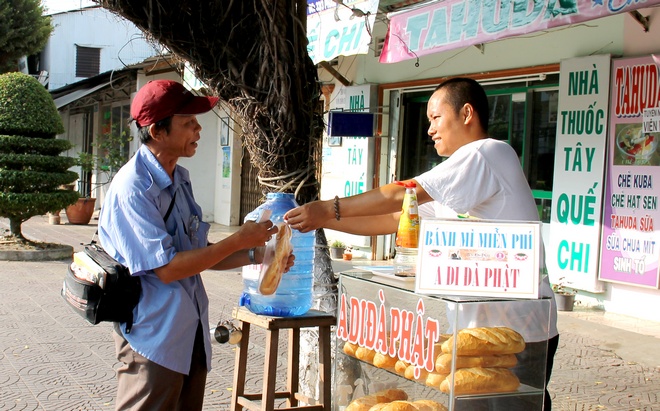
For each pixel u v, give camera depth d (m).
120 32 26.08
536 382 2.72
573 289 8.23
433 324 2.64
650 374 6.04
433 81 10.40
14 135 11.50
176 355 2.95
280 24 3.92
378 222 3.45
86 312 2.89
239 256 3.28
